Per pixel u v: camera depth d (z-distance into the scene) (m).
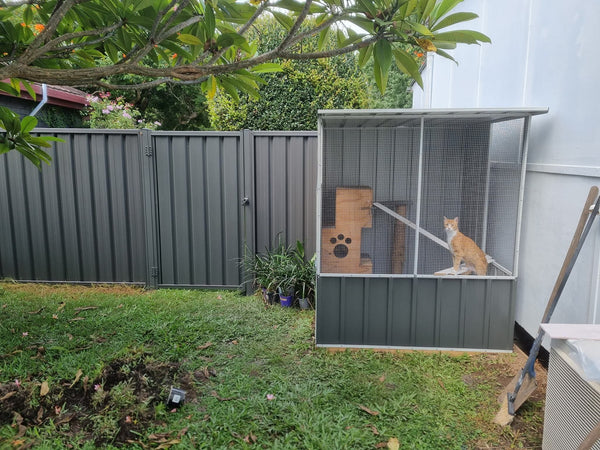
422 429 2.59
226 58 2.15
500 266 3.56
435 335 3.62
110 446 2.35
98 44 2.15
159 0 1.74
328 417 2.65
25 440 2.36
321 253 3.60
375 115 3.26
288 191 4.96
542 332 2.60
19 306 4.42
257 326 4.04
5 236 5.22
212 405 2.78
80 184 5.09
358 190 3.55
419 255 3.58
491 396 2.95
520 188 3.43
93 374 3.02
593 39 2.72
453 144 3.53
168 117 13.92
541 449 2.45
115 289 5.13
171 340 3.66
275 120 8.38
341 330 3.64
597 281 2.70
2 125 2.43
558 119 3.12
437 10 1.62
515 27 3.82
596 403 1.87
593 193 2.58
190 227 5.08
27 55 1.54
